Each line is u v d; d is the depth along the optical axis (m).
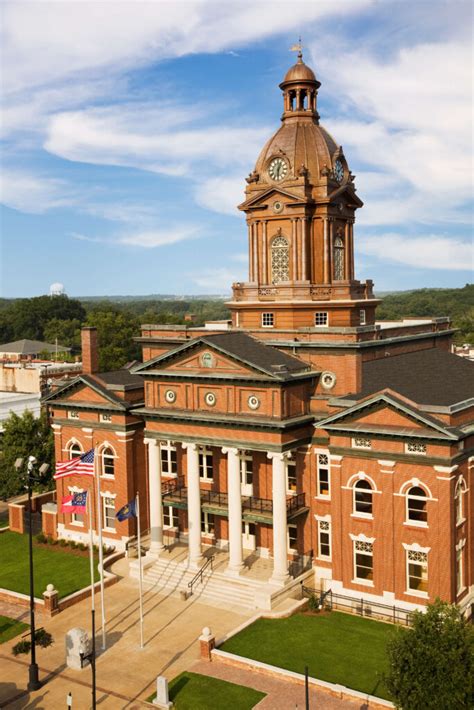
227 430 46.12
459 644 27.95
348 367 47.16
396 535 41.03
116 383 55.16
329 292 54.97
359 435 42.09
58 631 40.97
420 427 40.19
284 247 57.03
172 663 36.75
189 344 47.22
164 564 48.53
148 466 54.25
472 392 45.00
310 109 58.66
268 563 47.69
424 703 27.56
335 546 43.41
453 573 39.72
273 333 52.06
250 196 57.88
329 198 55.19
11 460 65.69
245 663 35.62
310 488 46.91
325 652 36.88
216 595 44.41
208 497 50.78
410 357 55.12
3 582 48.00
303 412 46.91
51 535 57.00
